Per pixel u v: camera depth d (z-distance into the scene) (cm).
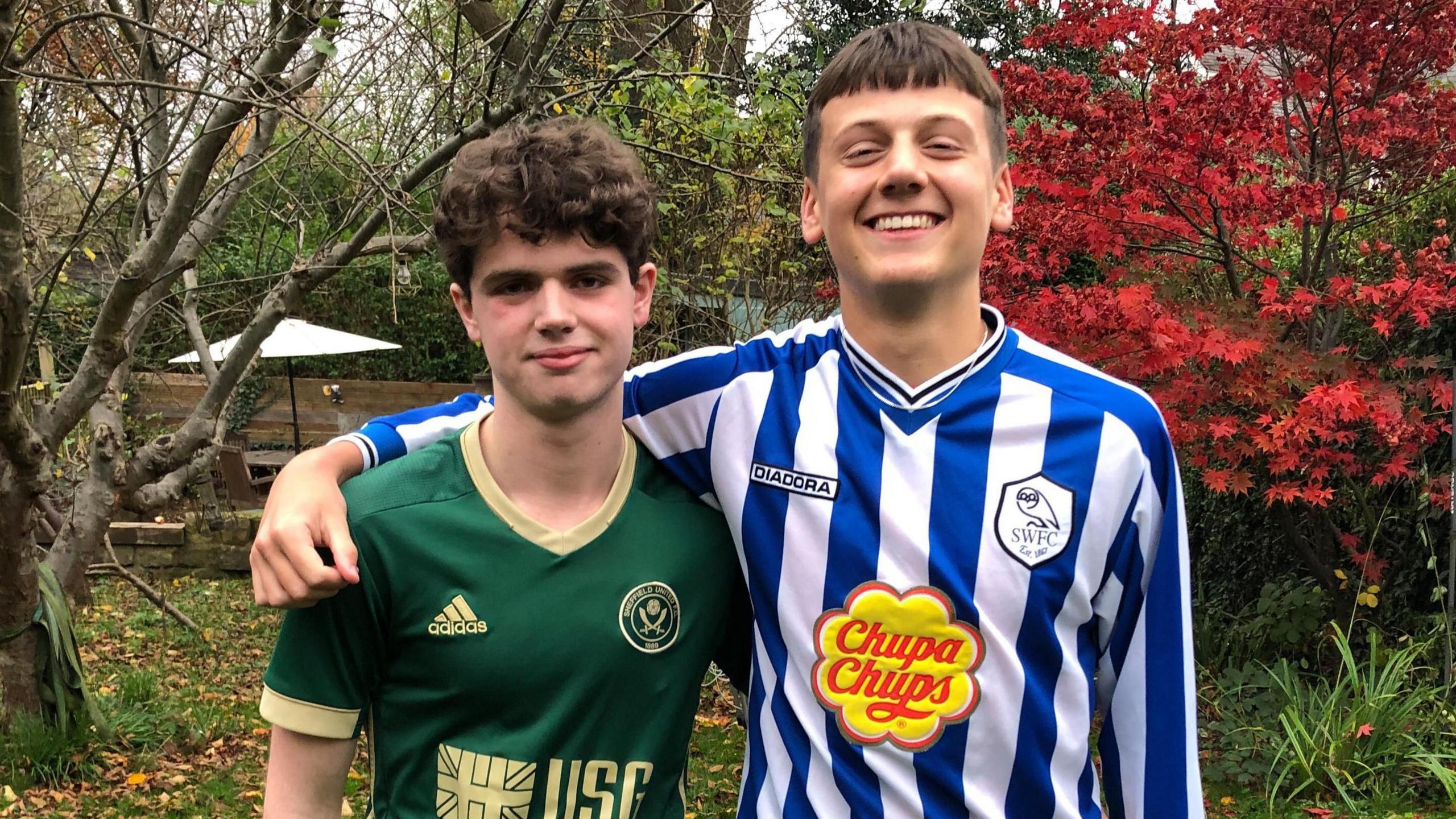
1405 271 407
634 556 139
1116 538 142
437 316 1177
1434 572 457
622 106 401
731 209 500
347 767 139
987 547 140
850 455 145
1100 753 153
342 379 1173
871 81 144
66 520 458
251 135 508
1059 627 140
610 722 135
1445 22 402
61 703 415
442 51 411
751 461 149
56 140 482
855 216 145
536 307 129
